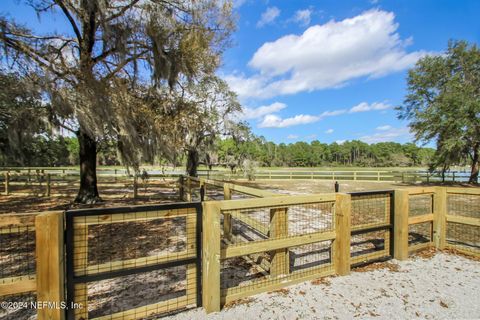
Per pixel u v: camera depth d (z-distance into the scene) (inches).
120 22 246.2
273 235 106.7
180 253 86.3
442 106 557.6
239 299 94.4
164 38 255.1
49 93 206.8
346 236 114.6
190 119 355.3
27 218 68.2
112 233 180.7
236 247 95.0
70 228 72.0
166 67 260.7
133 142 258.4
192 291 88.6
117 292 101.3
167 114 326.6
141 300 95.6
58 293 69.6
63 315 70.8
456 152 584.7
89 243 159.6
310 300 94.0
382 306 90.0
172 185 528.7
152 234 178.9
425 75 646.5
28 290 68.8
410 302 92.4
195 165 499.2
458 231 181.5
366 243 161.6
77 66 226.5
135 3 245.3
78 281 72.8
